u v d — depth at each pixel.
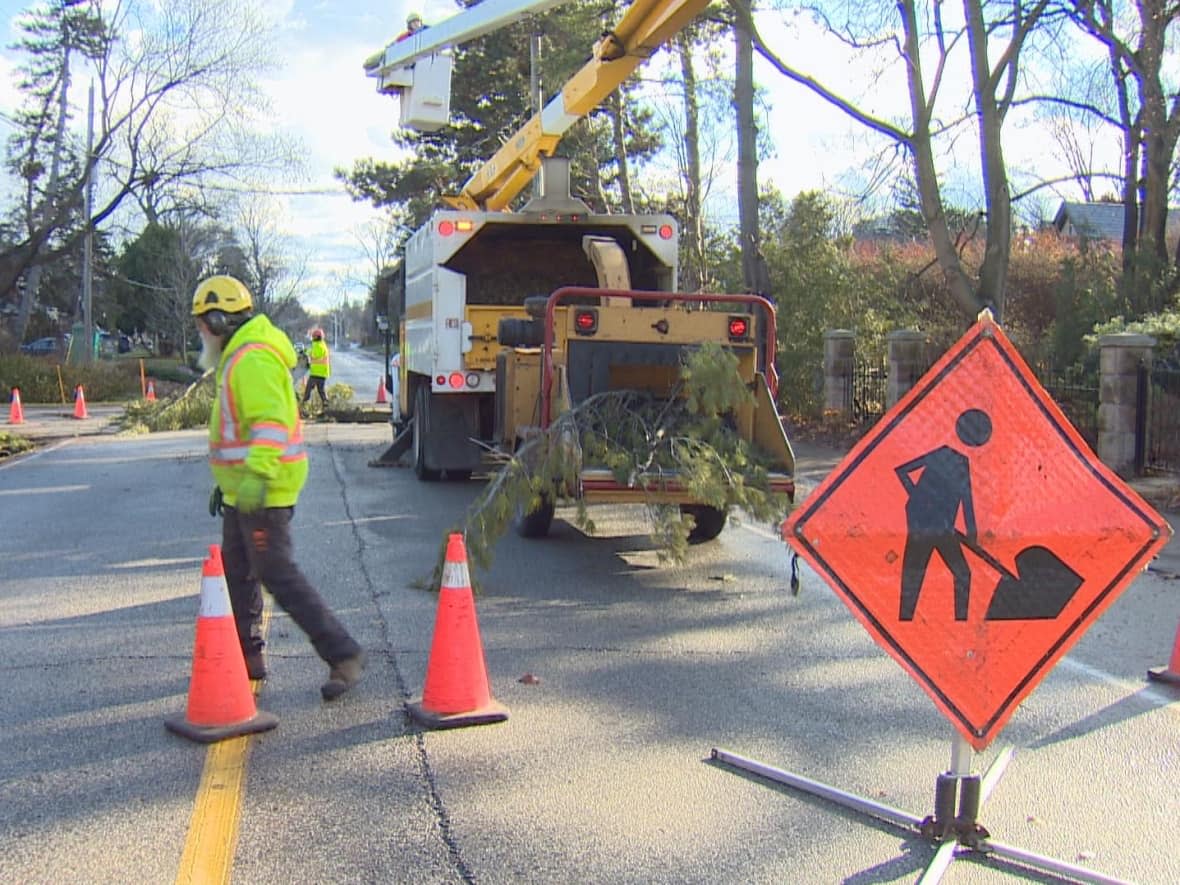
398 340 16.33
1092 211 39.34
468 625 5.23
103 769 4.59
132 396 38.44
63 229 40.97
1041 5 15.94
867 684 5.85
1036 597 3.97
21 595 7.68
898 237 30.80
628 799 4.37
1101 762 4.87
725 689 5.75
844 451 17.06
